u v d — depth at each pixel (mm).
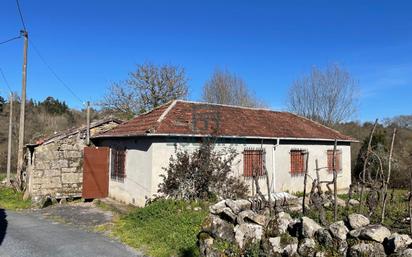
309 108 33969
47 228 11562
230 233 7836
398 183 18688
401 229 7336
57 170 17031
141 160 14578
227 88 37906
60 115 57406
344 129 34531
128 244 9555
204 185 13703
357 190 13641
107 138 17609
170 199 12914
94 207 15375
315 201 8438
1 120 46469
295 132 18922
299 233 6816
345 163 21375
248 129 16906
